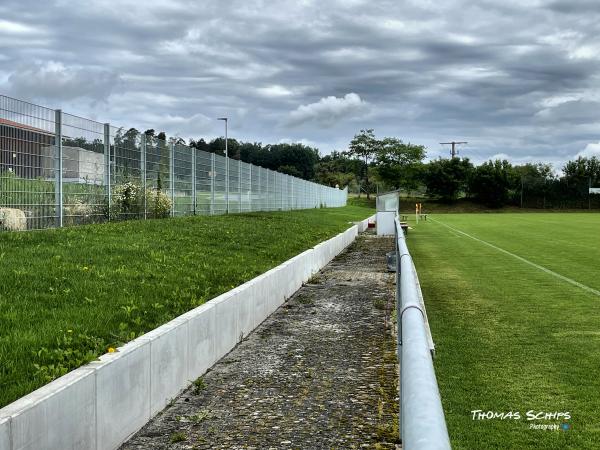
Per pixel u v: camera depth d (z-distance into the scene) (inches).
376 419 239.3
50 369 211.0
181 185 936.9
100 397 201.6
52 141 583.5
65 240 487.5
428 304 518.3
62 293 319.0
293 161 6624.0
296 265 575.2
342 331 398.9
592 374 306.8
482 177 4384.8
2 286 313.9
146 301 333.4
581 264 819.4
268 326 414.9
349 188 5910.4
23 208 539.8
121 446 214.7
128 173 754.2
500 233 1562.5
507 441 225.5
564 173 4461.1
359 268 780.0
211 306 314.8
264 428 230.7
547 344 370.3
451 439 227.3
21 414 161.6
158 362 247.1
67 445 182.5
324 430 228.4
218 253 580.7
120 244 501.4
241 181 1293.1
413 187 5290.4
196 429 230.2
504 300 534.6
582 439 226.7
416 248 1118.4
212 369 310.2
